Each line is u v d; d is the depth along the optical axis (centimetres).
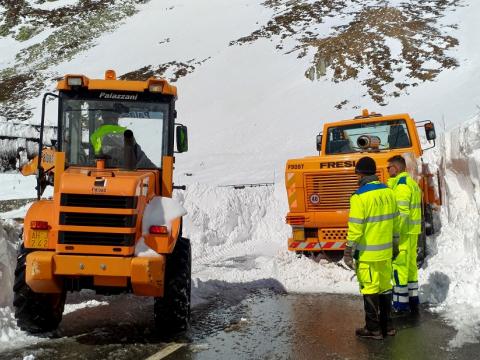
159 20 9069
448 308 577
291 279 736
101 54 7956
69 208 449
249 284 734
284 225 1249
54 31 9256
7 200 1355
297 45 6419
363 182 497
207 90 5653
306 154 3594
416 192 585
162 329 499
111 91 551
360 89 4931
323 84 5219
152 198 498
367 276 485
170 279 493
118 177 465
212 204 1179
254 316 572
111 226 450
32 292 473
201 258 959
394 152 847
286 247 1088
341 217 783
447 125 3541
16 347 459
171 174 551
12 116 5697
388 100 4572
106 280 451
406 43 5616
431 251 780
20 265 474
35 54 8425
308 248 806
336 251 838
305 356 438
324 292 687
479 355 429
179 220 481
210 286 715
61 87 543
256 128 4488
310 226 802
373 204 484
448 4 6606
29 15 10006
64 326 529
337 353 445
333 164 793
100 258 443
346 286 706
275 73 5769
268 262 866
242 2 9138
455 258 716
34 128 1895
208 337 495
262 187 1361
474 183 740
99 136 544
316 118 4516
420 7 6681
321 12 7388
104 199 452
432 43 5525
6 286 555
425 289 637
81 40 8744
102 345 469
